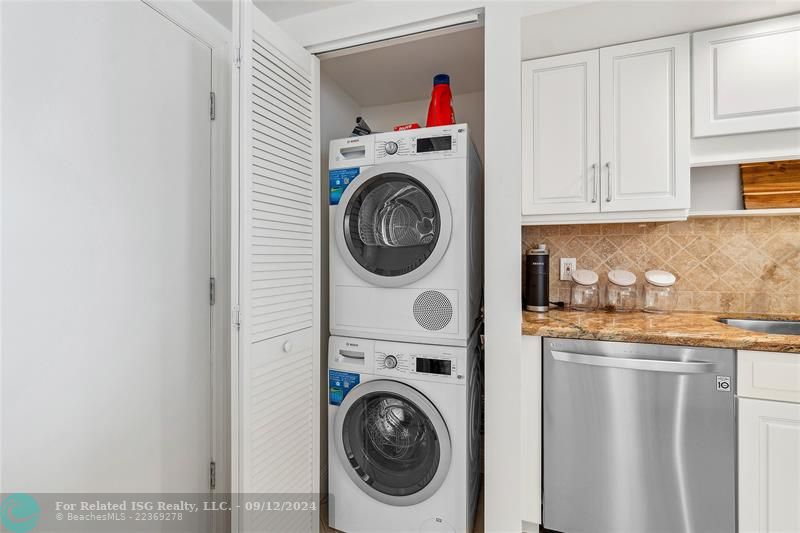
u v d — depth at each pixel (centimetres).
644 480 151
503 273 150
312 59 175
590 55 184
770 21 160
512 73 149
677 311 206
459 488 156
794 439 134
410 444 170
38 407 105
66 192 111
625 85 180
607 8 151
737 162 169
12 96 99
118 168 125
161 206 140
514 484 150
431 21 160
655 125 176
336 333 179
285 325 153
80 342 115
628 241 215
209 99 162
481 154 248
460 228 157
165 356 142
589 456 157
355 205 174
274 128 147
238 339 132
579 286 216
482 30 177
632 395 151
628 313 202
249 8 133
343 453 173
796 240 188
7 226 98
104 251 121
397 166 163
